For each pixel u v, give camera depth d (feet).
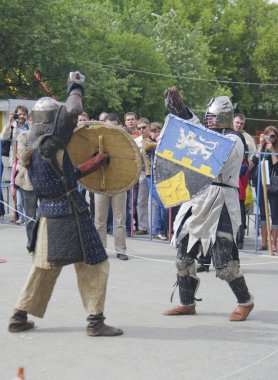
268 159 31.60
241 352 17.49
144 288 24.38
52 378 15.56
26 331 18.99
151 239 34.73
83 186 19.56
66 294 23.17
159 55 147.02
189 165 19.48
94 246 17.97
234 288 20.22
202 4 195.62
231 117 20.16
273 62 195.31
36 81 118.93
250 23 198.39
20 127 37.42
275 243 32.65
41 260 17.89
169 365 16.46
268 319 20.62
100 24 132.36
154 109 148.66
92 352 17.31
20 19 111.55
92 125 19.12
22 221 38.17
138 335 18.78
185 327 19.60
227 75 194.39
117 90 127.44
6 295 22.95
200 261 26.37
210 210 19.74
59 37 112.98
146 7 173.88
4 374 15.79
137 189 36.42
